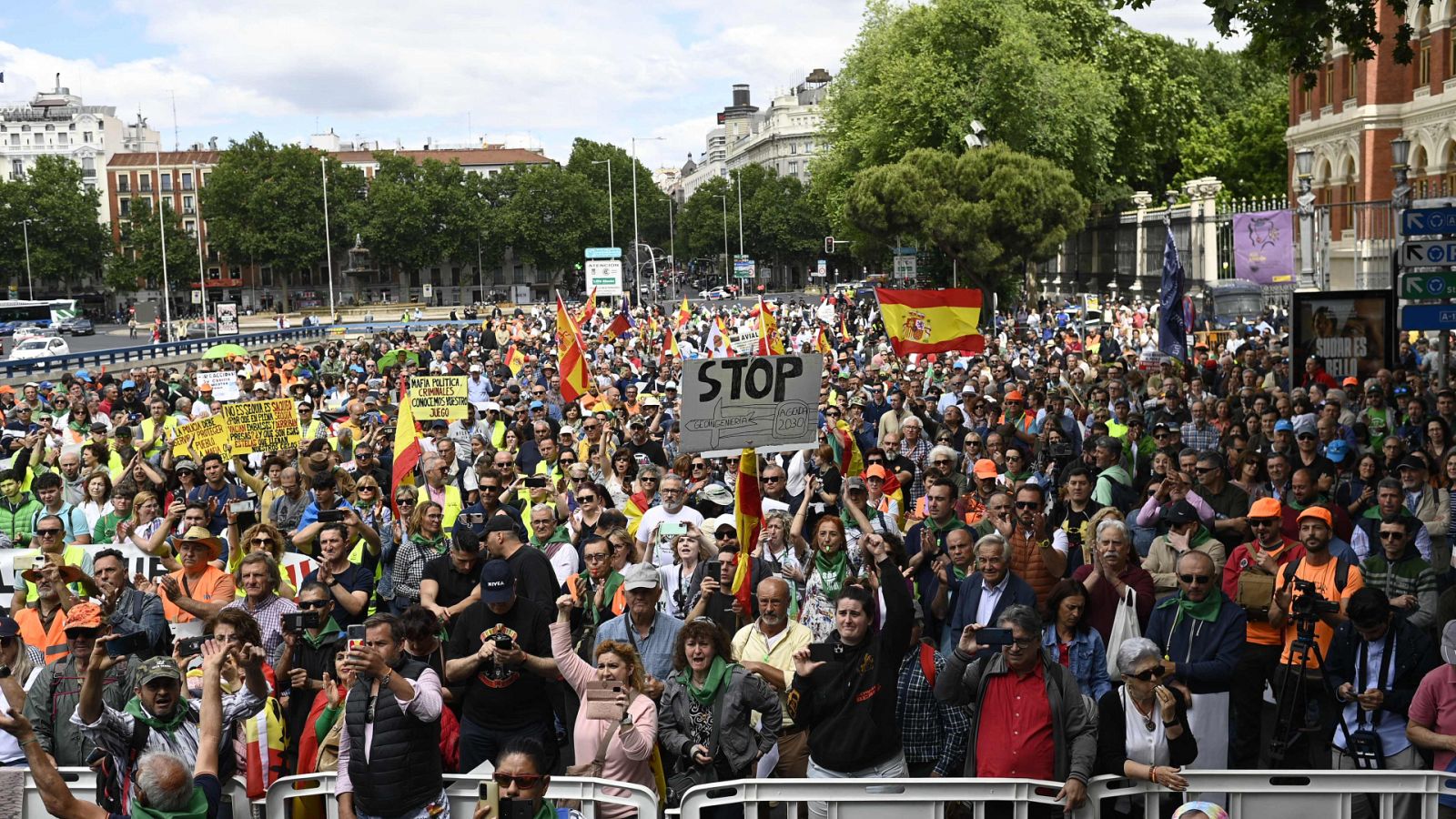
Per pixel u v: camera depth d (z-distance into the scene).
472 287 155.62
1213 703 7.97
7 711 6.96
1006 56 55.62
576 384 22.58
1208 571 7.95
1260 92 95.38
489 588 7.94
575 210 139.25
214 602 9.76
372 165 170.12
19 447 17.69
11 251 135.38
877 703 7.00
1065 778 6.68
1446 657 7.17
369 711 6.52
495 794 5.91
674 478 11.38
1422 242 17.42
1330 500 12.02
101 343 92.56
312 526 11.56
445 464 13.66
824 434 14.11
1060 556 9.41
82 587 10.24
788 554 10.21
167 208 135.38
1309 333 21.67
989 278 51.72
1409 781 6.44
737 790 6.67
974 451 15.11
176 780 5.83
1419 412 16.78
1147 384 22.31
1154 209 63.84
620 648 7.01
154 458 18.41
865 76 62.19
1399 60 19.36
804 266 163.25
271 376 32.59
